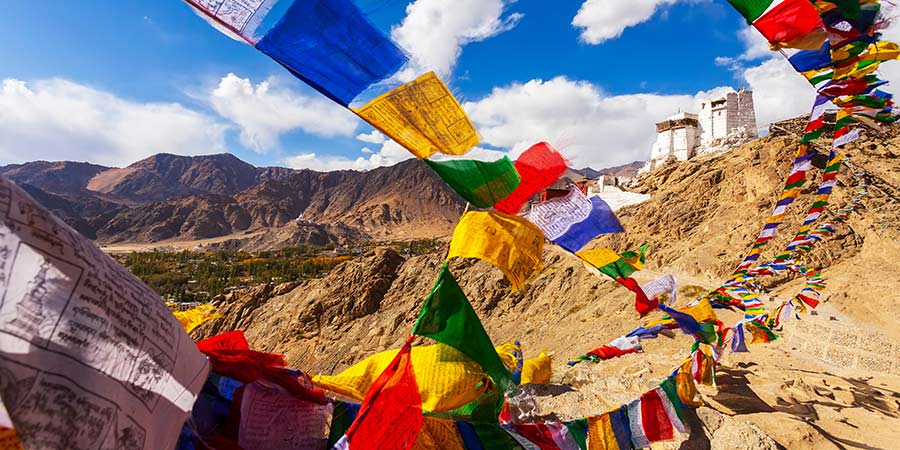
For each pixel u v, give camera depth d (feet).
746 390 47.73
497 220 16.25
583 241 18.78
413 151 12.66
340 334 260.42
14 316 7.21
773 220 45.27
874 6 15.07
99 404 7.88
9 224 7.32
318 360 245.86
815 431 36.88
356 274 287.89
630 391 43.01
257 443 14.80
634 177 308.60
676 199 216.95
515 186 15.40
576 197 19.13
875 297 88.69
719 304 50.06
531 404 22.59
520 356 44.68
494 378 16.81
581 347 139.33
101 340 8.14
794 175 40.24
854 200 64.80
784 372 56.24
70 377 7.61
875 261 109.29
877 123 25.58
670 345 85.05
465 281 254.47
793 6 15.62
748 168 191.11
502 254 15.97
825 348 78.54
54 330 7.54
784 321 89.86
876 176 151.43
